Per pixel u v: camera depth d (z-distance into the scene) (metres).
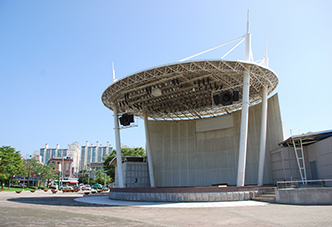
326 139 26.00
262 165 32.75
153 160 48.94
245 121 29.25
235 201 24.48
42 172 98.56
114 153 83.19
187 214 15.45
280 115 34.47
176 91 37.50
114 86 34.41
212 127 47.62
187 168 48.22
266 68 29.98
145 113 47.00
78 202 26.69
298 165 28.58
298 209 16.02
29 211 16.83
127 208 20.02
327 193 18.95
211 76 32.28
